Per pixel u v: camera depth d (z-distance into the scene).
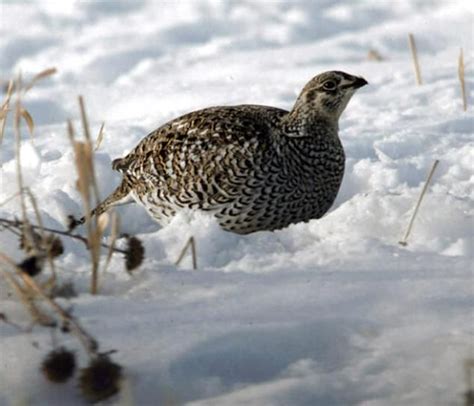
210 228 12.41
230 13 30.92
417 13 30.41
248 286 10.75
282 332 9.66
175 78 23.89
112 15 31.80
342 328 9.77
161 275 11.09
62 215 14.04
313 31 29.34
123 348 9.48
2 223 11.83
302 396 8.95
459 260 11.35
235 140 13.38
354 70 22.62
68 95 23.08
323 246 11.97
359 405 8.86
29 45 29.06
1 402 8.95
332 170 13.93
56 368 9.06
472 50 24.11
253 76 23.02
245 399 8.89
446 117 18.25
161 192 13.84
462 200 12.97
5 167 15.17
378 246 11.83
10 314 10.23
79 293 10.81
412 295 10.37
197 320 9.97
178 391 9.06
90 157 10.38
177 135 13.73
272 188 13.42
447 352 9.39
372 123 18.30
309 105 13.75
